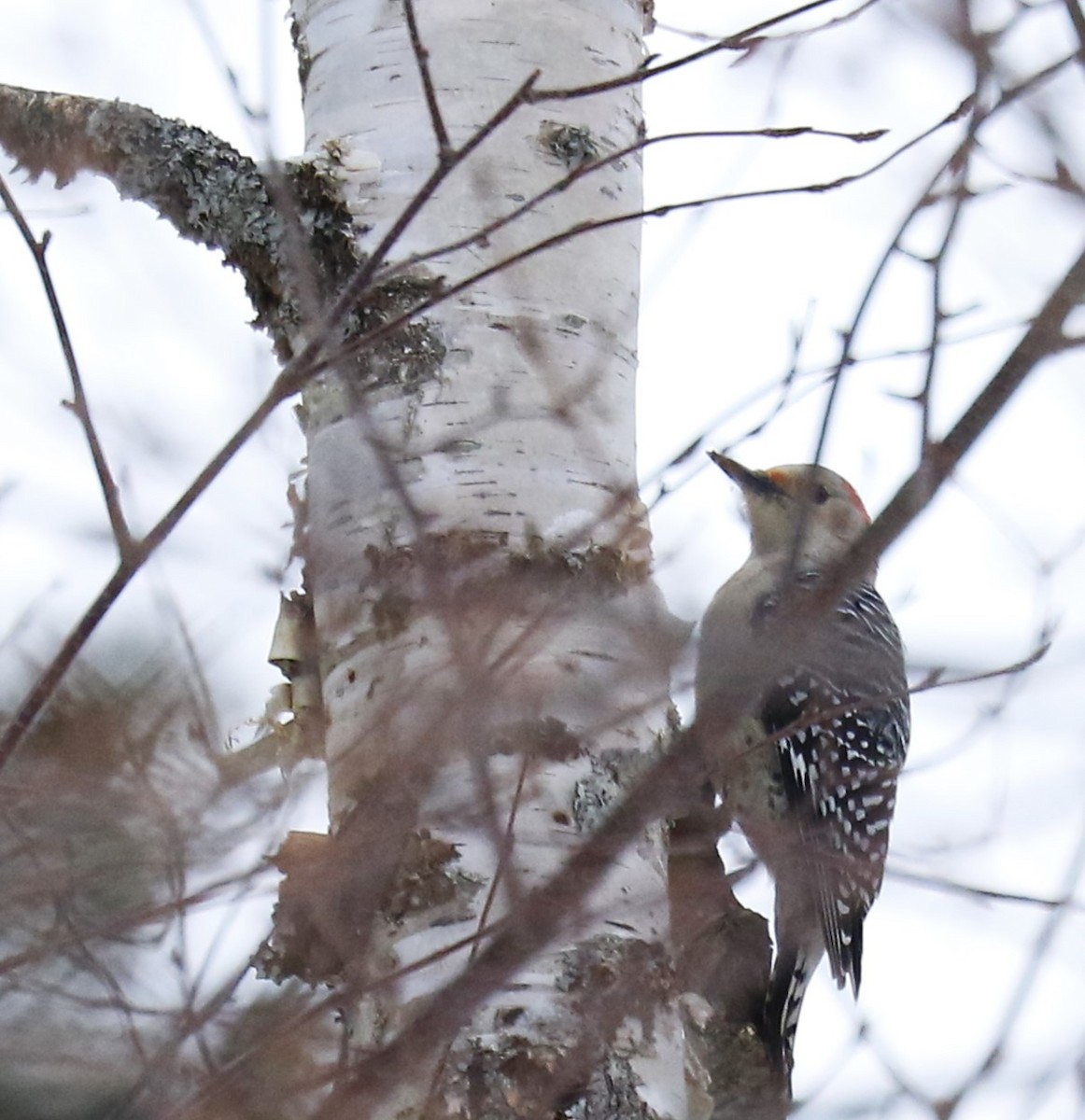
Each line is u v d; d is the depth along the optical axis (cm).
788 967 954
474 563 745
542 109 873
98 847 559
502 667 600
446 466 791
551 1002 703
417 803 592
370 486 778
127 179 866
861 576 546
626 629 629
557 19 892
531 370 813
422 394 806
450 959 689
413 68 881
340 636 748
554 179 861
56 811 559
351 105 884
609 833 560
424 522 625
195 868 563
